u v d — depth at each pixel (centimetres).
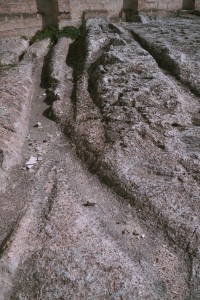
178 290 283
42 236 323
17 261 300
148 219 351
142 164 416
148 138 461
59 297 266
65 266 287
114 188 395
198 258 307
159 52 757
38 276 284
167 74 685
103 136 484
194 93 614
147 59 704
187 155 423
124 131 475
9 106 562
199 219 336
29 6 955
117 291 269
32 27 984
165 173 398
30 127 559
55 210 354
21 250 309
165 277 294
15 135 503
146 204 361
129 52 737
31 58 853
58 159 466
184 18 1130
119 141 457
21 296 274
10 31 938
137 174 400
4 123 507
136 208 365
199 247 313
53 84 698
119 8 1117
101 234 331
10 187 407
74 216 346
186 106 559
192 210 346
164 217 343
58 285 274
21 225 333
